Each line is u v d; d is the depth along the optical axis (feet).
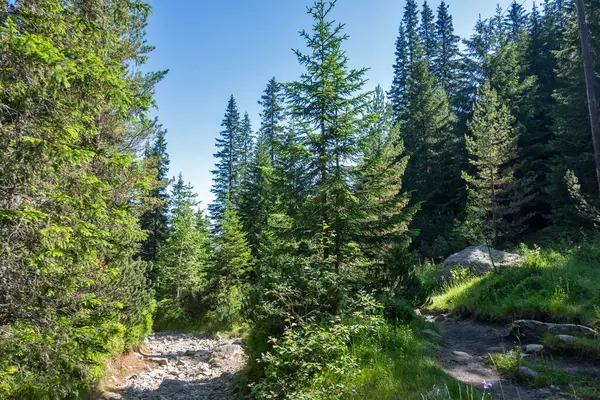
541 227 95.30
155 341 57.47
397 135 81.35
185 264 84.33
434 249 88.89
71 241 18.16
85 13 26.66
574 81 76.64
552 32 117.80
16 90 15.81
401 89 156.87
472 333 32.83
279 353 19.98
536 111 102.68
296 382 18.01
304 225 32.99
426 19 177.88
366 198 33.42
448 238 93.86
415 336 26.63
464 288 47.09
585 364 21.18
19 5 17.12
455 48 169.37
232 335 59.36
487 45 131.54
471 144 85.30
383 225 32.53
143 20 46.42
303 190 34.65
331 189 32.68
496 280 42.16
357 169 33.42
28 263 16.89
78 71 17.11
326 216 32.94
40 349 17.66
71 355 19.77
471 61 133.28
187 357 44.88
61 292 19.10
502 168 92.63
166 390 31.40
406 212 31.68
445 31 172.24
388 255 35.91
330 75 34.76
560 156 81.76
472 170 105.60
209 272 85.97
